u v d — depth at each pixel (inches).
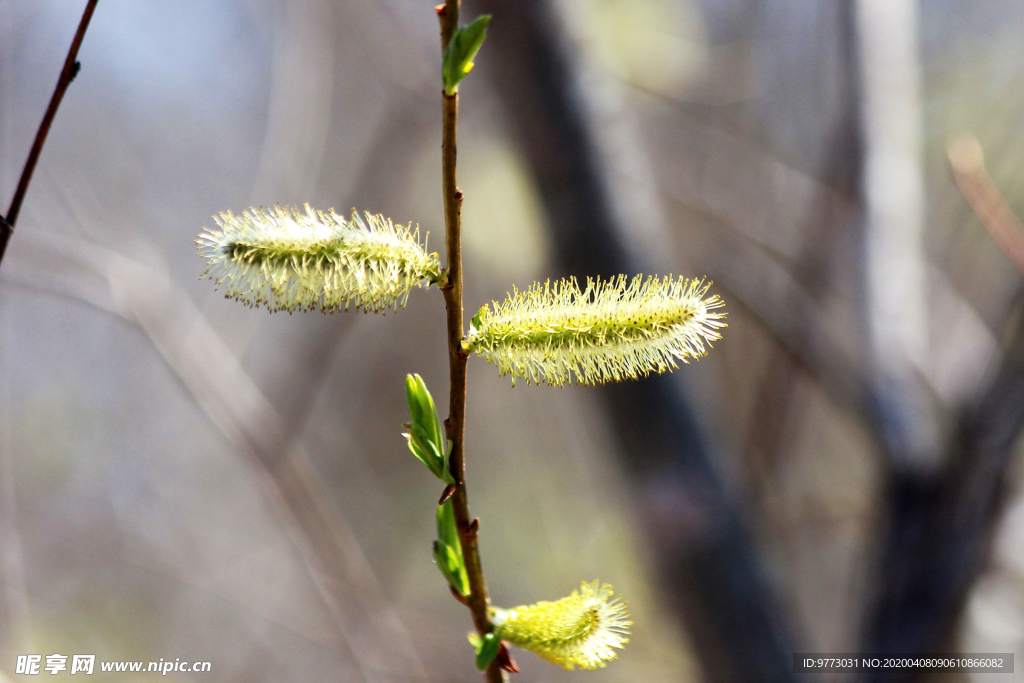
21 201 26.2
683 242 49.2
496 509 72.7
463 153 53.7
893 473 32.3
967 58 62.4
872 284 37.5
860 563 43.2
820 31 52.9
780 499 46.4
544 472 71.7
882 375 34.4
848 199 40.5
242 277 26.0
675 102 53.5
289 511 47.4
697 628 33.3
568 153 33.4
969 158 32.1
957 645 31.4
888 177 39.8
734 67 54.1
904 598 31.4
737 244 47.1
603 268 33.4
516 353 26.2
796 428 50.1
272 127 54.0
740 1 56.3
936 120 60.1
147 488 72.4
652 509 33.1
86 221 54.6
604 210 33.6
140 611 67.1
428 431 26.0
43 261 49.0
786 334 43.0
